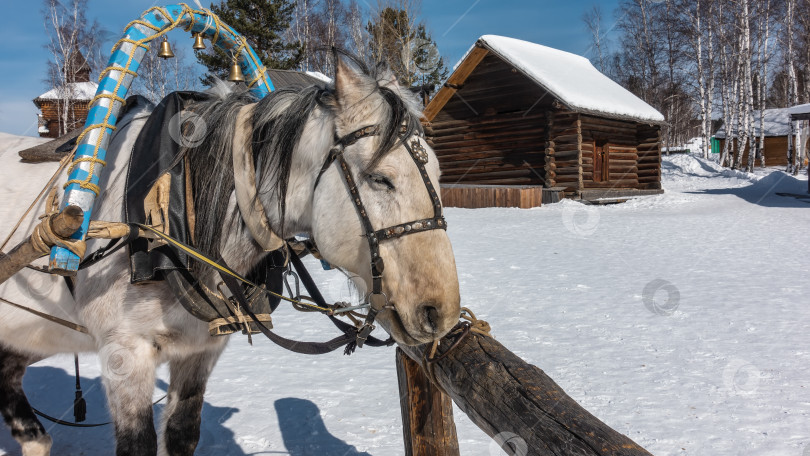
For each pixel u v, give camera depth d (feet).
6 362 9.91
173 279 6.75
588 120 70.28
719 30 119.03
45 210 7.85
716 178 109.81
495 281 26.63
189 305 6.83
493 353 6.48
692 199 71.67
